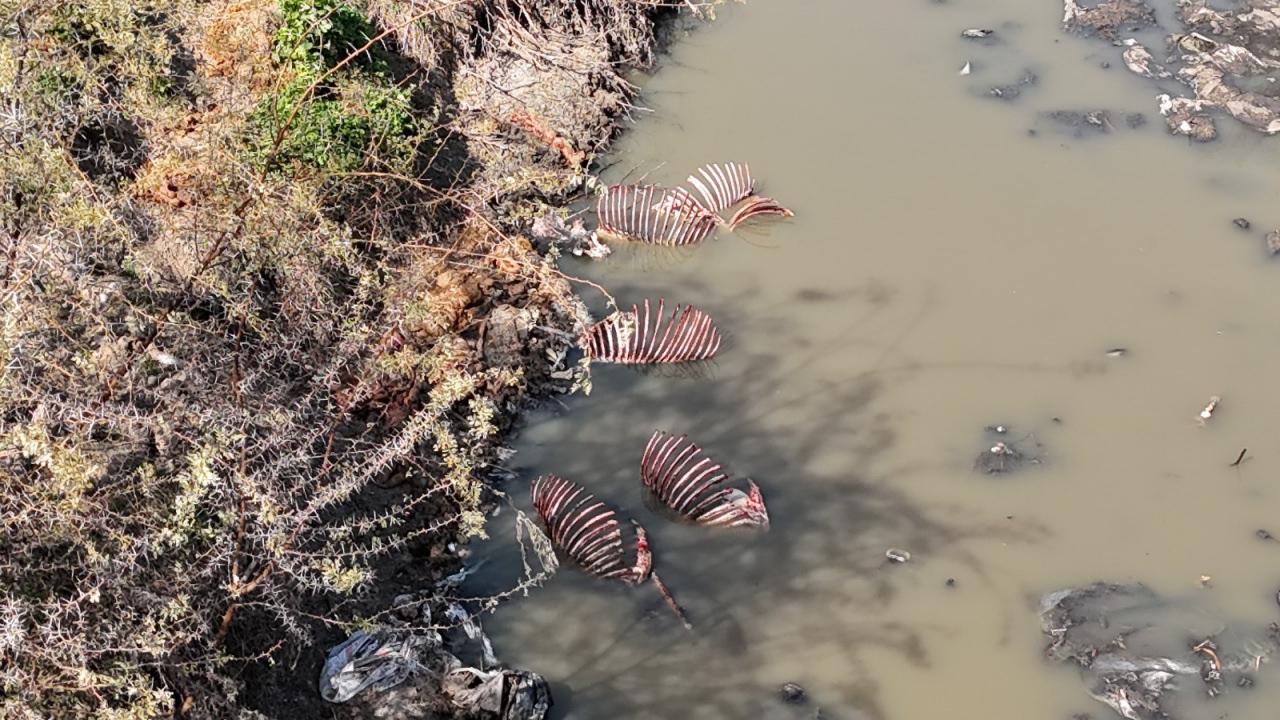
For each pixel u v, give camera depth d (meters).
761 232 11.12
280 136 7.90
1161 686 7.72
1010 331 10.16
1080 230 11.12
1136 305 10.39
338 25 10.39
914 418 9.47
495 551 8.45
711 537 8.65
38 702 5.68
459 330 9.70
